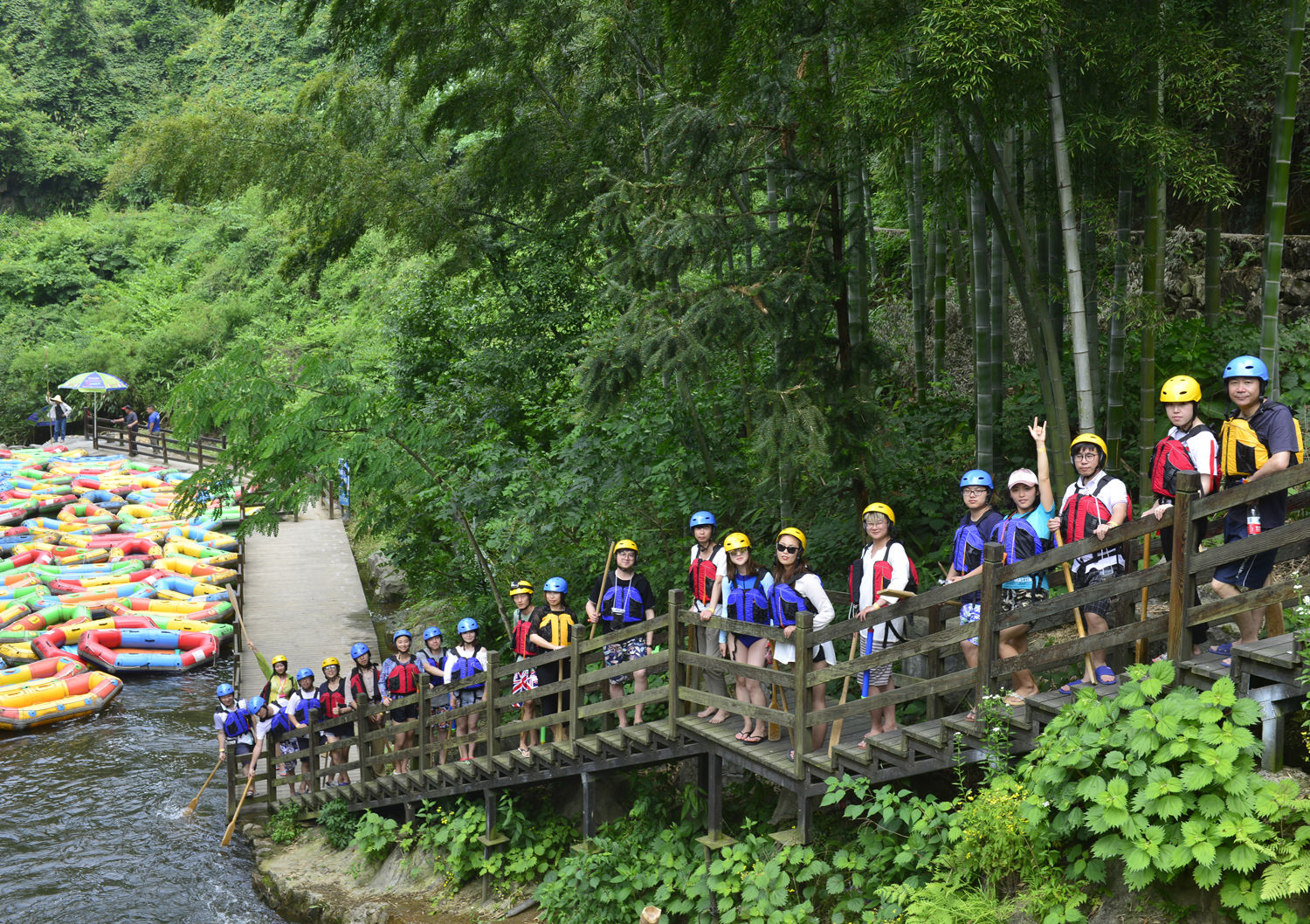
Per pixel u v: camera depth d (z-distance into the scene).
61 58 56.47
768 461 7.52
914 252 10.86
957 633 5.13
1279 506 4.51
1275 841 3.88
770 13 6.86
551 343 14.73
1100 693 4.77
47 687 14.19
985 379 8.20
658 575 9.76
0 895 9.38
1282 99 6.27
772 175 8.84
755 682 6.42
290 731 10.96
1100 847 4.29
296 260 16.12
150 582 18.77
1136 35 5.81
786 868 5.99
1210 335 8.97
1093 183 7.30
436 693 8.98
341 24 13.55
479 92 13.46
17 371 40.62
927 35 5.63
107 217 51.81
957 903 4.78
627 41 10.96
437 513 11.72
